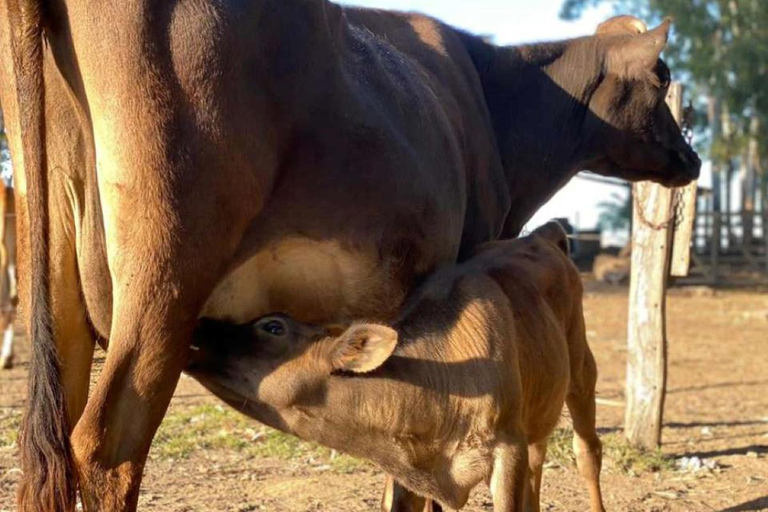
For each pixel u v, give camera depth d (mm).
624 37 3287
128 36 1887
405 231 2314
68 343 2111
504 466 2416
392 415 2334
